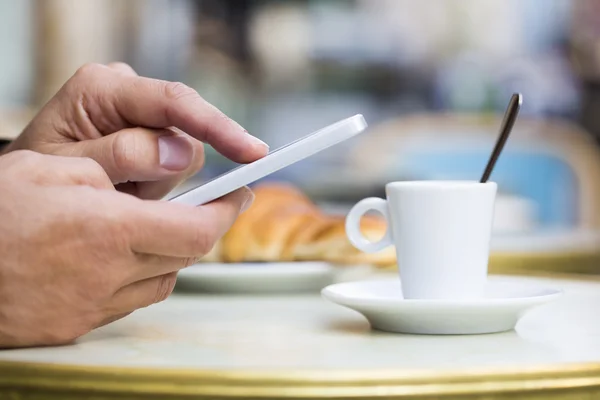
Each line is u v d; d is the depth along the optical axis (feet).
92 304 2.25
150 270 2.28
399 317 2.48
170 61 15.83
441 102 16.17
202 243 2.23
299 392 1.74
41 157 2.25
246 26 16.11
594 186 13.56
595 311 2.99
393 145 14.66
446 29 16.15
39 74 14.55
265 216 4.25
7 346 2.26
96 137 2.82
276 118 16.30
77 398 1.82
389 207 2.72
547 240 5.60
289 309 3.23
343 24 16.19
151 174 2.57
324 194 13.42
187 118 2.53
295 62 16.20
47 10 14.44
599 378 1.86
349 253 3.89
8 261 2.13
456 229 2.58
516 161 13.73
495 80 16.03
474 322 2.45
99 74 2.84
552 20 15.93
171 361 2.03
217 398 1.75
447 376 1.78
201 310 3.21
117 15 15.35
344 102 16.33
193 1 15.87
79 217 2.14
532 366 1.86
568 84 15.83
